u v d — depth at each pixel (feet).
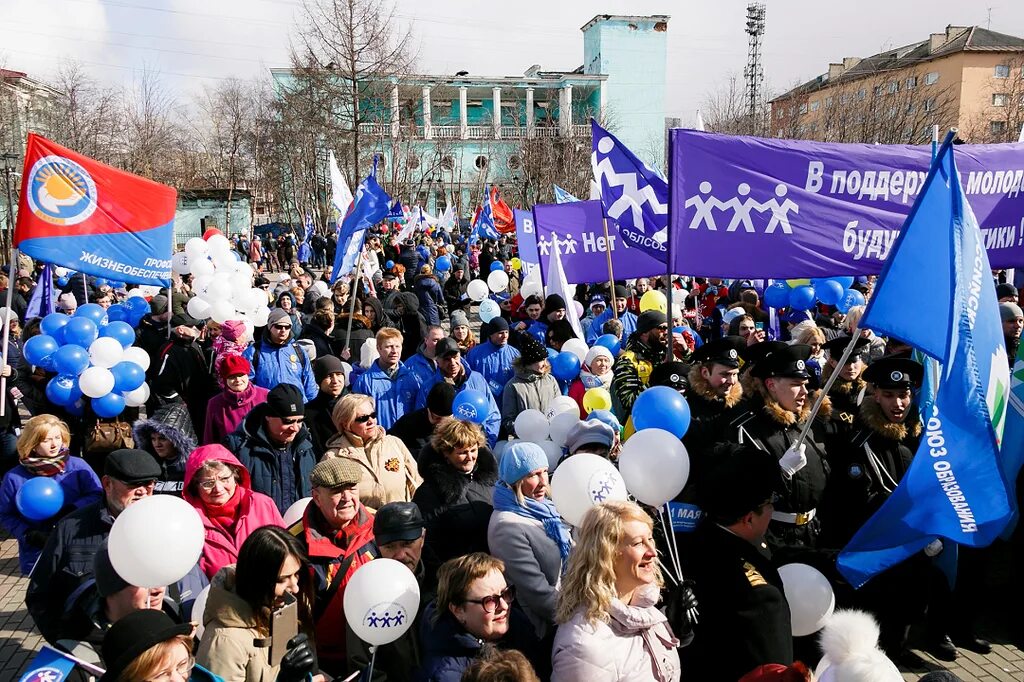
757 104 154.71
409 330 32.89
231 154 121.19
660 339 20.11
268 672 9.19
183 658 7.91
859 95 125.80
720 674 9.31
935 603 14.48
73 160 19.04
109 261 19.60
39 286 28.94
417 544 10.74
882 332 11.03
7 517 13.75
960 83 173.47
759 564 9.73
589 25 197.67
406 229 82.28
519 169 149.89
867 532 11.16
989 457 10.70
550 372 21.22
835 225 15.87
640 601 8.98
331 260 93.30
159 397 21.62
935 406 11.00
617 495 10.43
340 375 18.12
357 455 14.80
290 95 109.70
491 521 11.26
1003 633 15.44
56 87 96.58
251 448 15.20
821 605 10.71
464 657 9.21
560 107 182.09
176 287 34.19
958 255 11.07
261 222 145.79
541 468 11.18
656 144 198.29
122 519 9.32
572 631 8.42
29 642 16.16
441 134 165.99
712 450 10.88
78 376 18.34
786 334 30.60
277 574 9.20
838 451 14.12
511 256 76.89
